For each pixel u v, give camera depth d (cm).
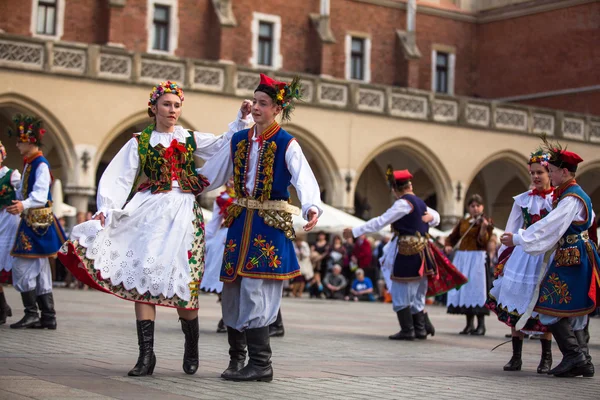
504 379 802
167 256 710
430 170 3534
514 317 878
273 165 727
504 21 4503
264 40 3969
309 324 1422
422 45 4422
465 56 4547
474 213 1406
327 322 1503
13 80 2772
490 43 4547
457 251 1412
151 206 719
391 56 4291
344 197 3306
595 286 845
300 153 726
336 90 3309
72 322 1189
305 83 3253
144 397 598
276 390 660
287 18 4016
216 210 1194
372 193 3950
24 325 1066
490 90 4534
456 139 3553
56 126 2838
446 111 3541
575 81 4262
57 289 2425
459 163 3559
